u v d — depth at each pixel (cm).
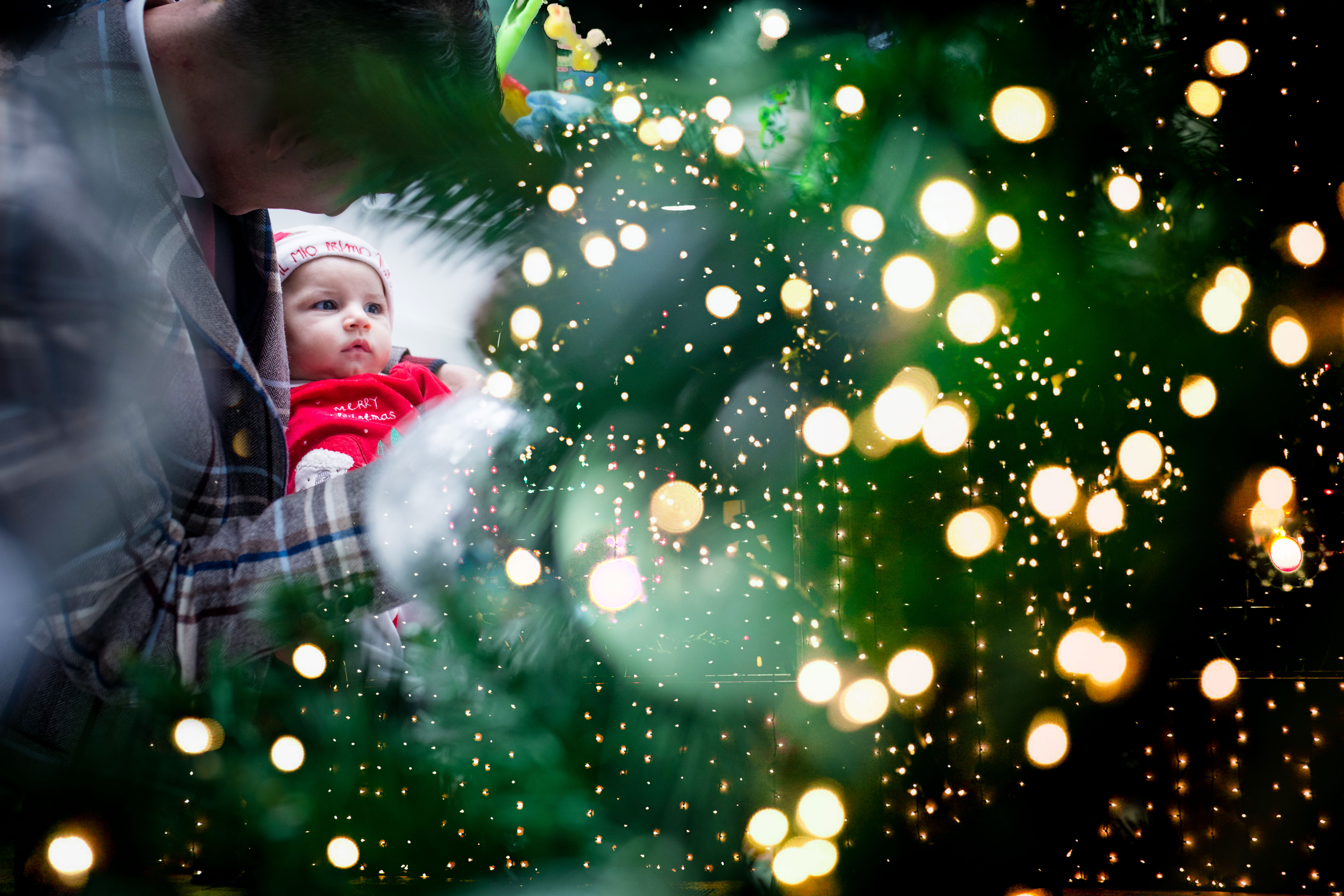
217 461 61
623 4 90
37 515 49
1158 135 62
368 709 52
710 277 65
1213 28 62
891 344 65
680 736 63
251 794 44
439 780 50
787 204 62
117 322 53
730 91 67
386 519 58
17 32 59
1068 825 66
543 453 63
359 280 126
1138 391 67
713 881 61
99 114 57
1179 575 72
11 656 55
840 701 63
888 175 60
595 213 64
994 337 63
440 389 129
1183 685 76
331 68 54
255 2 55
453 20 55
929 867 62
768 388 67
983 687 67
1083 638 62
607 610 60
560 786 50
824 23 73
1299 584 76
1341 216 65
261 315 81
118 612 54
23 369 49
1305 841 74
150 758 47
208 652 53
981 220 59
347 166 60
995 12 61
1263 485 66
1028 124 56
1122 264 60
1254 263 65
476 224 62
